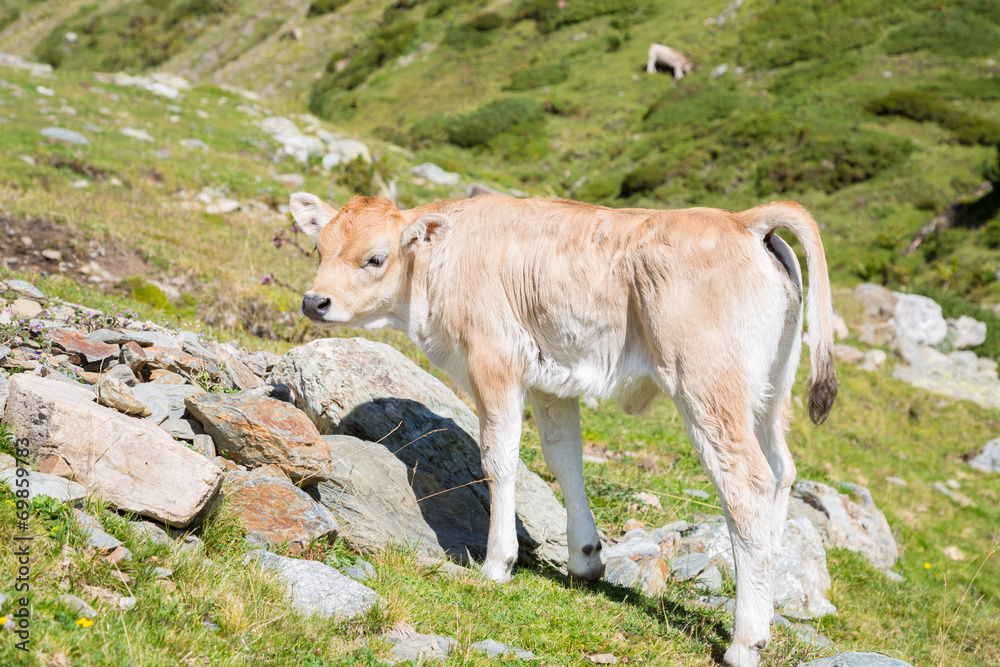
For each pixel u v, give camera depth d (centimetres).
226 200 1678
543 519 547
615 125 4681
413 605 398
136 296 1041
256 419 487
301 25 7425
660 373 432
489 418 476
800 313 445
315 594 379
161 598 333
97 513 369
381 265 490
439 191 2514
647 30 5847
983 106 4019
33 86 2273
